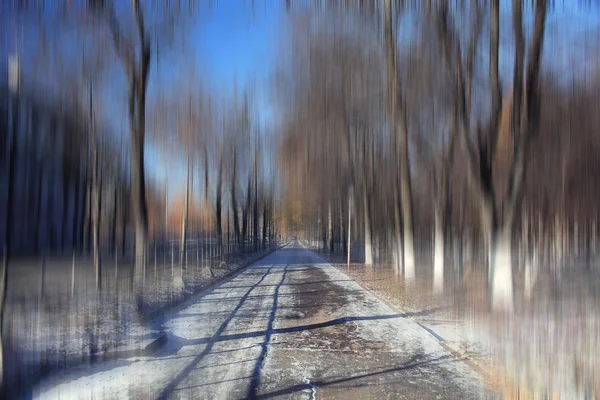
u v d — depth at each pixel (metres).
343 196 33.97
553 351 7.65
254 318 11.63
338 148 26.91
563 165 23.73
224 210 35.16
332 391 6.07
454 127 14.27
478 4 13.11
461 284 18.81
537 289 16.52
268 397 5.84
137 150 12.98
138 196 13.22
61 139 17.14
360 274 24.78
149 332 9.09
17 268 23.14
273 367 7.20
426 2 13.55
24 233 27.03
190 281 18.83
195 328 10.30
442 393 5.98
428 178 25.09
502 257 11.95
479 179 12.87
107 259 27.64
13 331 8.49
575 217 28.05
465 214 24.81
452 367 7.19
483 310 12.23
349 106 23.80
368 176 28.20
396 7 16.77
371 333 9.77
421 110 19.36
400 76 18.38
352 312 12.55
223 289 18.47
